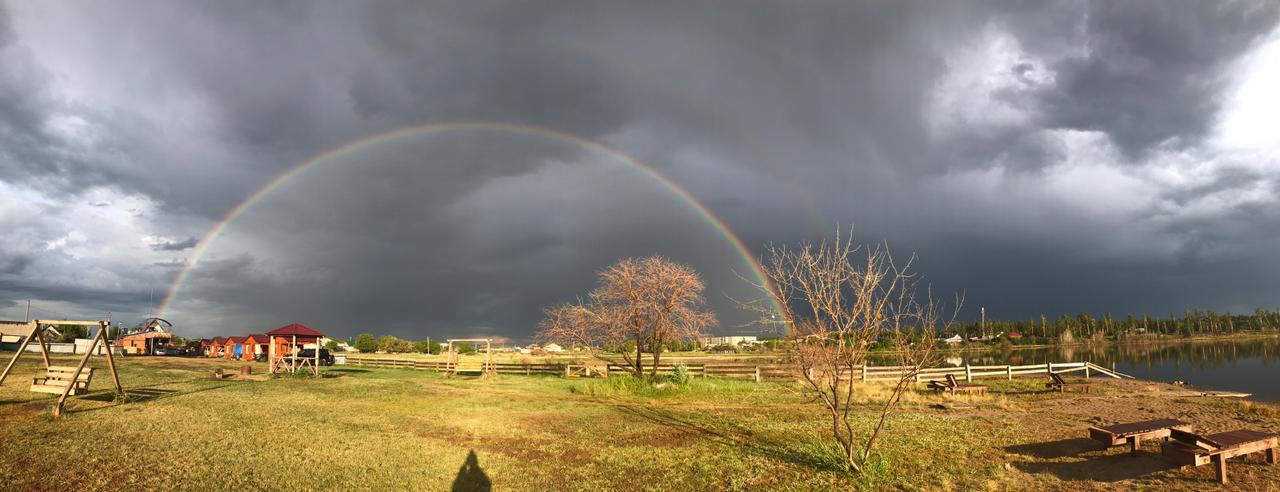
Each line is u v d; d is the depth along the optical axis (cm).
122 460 1083
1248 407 1938
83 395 1888
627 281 3123
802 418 1700
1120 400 2212
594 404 2050
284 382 2703
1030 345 11756
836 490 949
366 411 1773
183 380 2619
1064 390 2664
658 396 2341
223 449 1191
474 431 1466
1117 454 1140
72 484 938
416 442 1315
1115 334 14475
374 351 8431
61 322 1761
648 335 3178
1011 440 1312
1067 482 965
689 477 1041
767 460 1142
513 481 1027
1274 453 1021
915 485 963
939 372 3198
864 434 1400
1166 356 7300
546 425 1570
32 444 1182
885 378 3142
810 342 1062
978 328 12550
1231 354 7669
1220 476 930
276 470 1055
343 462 1123
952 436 1363
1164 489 910
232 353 5697
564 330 3369
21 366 3072
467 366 3522
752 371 3362
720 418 1706
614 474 1069
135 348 5816
